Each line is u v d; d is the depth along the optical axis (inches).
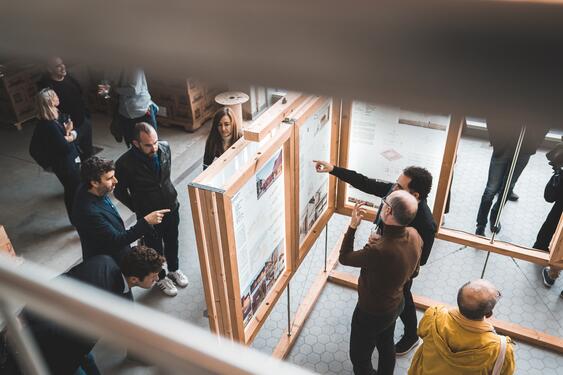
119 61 13.1
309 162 132.9
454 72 9.9
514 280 180.4
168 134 276.1
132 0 12.4
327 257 191.6
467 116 10.1
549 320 165.8
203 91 273.3
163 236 171.5
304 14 10.6
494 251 156.6
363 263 118.7
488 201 176.9
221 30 11.6
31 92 280.7
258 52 11.2
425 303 171.9
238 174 100.3
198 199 98.1
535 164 204.2
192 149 261.7
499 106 9.7
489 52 9.7
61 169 188.1
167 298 177.8
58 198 226.4
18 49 14.2
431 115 10.4
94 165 130.3
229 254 104.0
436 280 181.9
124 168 153.2
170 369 20.9
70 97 206.2
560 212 157.1
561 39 9.2
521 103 9.5
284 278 138.9
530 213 195.6
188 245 201.9
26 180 239.6
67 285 23.3
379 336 135.6
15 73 269.1
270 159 110.8
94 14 12.8
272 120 109.5
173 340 20.3
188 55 11.9
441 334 105.1
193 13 11.6
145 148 150.1
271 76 11.4
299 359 157.6
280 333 164.7
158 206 159.9
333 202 160.4
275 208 121.7
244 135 106.0
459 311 104.0
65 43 13.2
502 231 190.2
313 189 142.4
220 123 153.9
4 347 86.0
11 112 277.4
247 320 122.5
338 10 10.5
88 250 137.2
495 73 9.7
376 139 141.6
